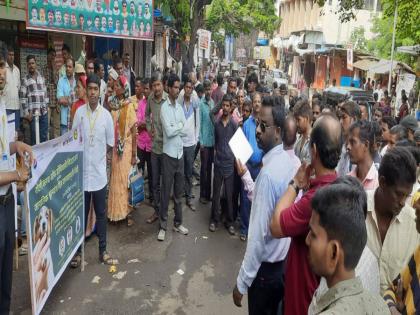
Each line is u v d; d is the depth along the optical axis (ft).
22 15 25.36
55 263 12.05
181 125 17.53
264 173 8.63
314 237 4.81
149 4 28.78
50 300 12.79
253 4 82.89
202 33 66.33
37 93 24.13
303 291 7.40
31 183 10.25
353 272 4.64
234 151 14.30
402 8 47.96
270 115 9.04
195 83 31.19
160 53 51.49
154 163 18.92
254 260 8.71
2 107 9.87
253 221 8.77
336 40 118.32
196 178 26.89
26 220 10.12
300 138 15.03
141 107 21.74
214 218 18.97
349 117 15.66
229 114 18.34
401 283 6.65
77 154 13.48
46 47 28.86
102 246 15.20
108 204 18.42
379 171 7.42
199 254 16.66
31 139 25.03
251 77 29.09
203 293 13.89
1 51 9.99
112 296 13.30
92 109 14.34
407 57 79.36
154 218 19.47
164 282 14.38
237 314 12.85
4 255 10.30
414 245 7.24
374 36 113.39
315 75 113.70
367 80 83.71
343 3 45.29
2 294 10.59
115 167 17.99
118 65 29.37
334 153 7.01
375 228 7.61
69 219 13.06
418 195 6.53
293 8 147.84
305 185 7.59
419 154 9.59
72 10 24.93
